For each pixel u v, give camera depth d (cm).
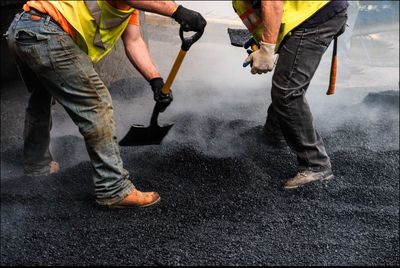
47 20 284
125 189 312
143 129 313
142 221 304
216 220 304
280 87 325
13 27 293
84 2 280
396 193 335
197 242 282
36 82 329
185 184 343
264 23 301
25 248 284
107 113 304
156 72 321
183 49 289
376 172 360
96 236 290
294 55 319
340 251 277
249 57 313
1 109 505
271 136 383
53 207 322
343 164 368
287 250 277
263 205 319
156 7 277
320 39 318
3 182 355
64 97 299
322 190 335
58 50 286
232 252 273
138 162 371
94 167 309
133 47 322
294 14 316
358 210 313
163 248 277
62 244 285
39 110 342
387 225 300
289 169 359
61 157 390
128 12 288
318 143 341
